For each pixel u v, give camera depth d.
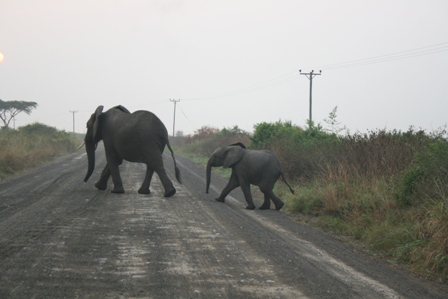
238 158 16.38
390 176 15.41
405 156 16.44
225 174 27.39
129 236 10.76
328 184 16.16
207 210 14.88
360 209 13.79
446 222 10.13
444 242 9.60
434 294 7.89
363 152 17.73
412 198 13.00
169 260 8.94
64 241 10.05
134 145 18.12
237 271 8.41
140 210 14.35
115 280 7.63
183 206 15.47
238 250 9.90
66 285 7.30
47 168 28.94
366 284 8.08
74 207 14.54
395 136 18.48
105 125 18.95
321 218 14.05
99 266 8.37
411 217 11.94
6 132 47.44
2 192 17.78
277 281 7.95
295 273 8.45
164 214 13.78
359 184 15.39
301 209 15.57
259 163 16.08
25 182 21.20
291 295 7.28
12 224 11.69
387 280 8.47
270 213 15.24
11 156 27.70
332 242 11.37
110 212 13.83
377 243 11.09
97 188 19.22
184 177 25.09
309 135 25.55
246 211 15.33
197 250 9.77
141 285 7.44
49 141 48.84
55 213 13.38
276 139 27.30
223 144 46.38
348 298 7.29
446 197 11.94
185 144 69.00
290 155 21.39
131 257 9.02
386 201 13.25
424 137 18.03
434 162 13.56
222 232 11.61
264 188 16.02
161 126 18.47
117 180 18.36
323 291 7.54
